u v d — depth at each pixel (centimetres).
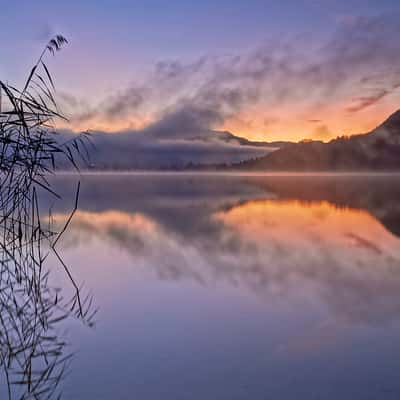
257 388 198
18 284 363
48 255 475
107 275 405
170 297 340
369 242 597
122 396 190
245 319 291
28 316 289
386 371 213
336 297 338
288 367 219
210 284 379
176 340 255
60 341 250
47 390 195
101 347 242
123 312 303
